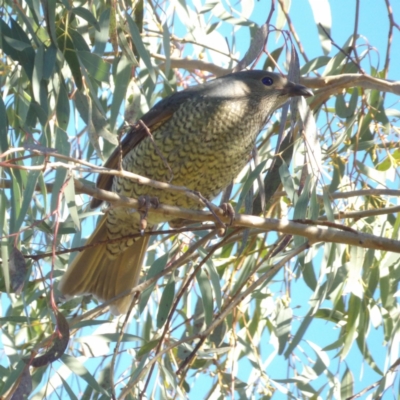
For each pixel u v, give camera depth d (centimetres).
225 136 1223
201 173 1234
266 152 1361
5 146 1019
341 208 1333
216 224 1025
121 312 1263
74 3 1138
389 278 1258
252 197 1092
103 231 1283
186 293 1320
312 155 1097
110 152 1220
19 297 1193
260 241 1383
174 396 1088
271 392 1202
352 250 1171
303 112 1109
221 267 1294
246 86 1254
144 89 1245
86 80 1066
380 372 1243
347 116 1259
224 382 1177
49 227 1153
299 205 1052
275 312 1298
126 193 1252
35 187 1021
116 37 1136
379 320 1243
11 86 1205
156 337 1229
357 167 1246
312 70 1283
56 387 1142
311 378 1196
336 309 1320
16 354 1089
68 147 957
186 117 1212
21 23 1198
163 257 1175
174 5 1280
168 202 1259
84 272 1258
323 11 1273
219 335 1141
